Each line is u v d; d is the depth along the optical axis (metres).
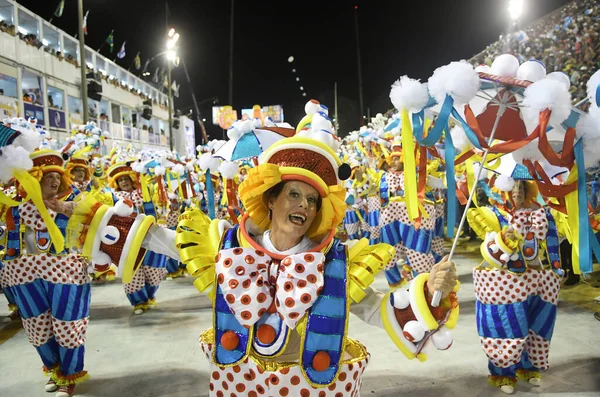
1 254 3.45
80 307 3.38
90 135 6.15
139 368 3.89
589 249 1.67
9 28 14.01
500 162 3.24
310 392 1.55
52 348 3.45
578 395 3.18
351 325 4.79
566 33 7.74
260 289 1.57
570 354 3.85
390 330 1.65
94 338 4.66
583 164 1.70
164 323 5.11
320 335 1.53
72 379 3.42
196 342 4.49
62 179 3.43
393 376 3.57
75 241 1.86
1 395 3.45
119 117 23.31
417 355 1.65
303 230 1.63
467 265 7.57
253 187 1.60
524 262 3.19
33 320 3.34
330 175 1.65
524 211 3.25
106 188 6.66
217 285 1.64
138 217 1.89
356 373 1.64
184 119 33.41
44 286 3.34
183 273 7.66
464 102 1.65
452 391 3.30
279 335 1.58
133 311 5.59
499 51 9.57
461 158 2.16
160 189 6.60
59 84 17.00
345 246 1.68
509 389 3.22
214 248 1.72
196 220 1.83
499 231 3.30
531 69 1.81
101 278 7.02
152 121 28.48
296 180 1.61
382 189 6.23
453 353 3.97
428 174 5.64
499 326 3.18
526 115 1.81
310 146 1.61
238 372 1.61
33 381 3.70
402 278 6.08
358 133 8.30
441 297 1.64
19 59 14.51
